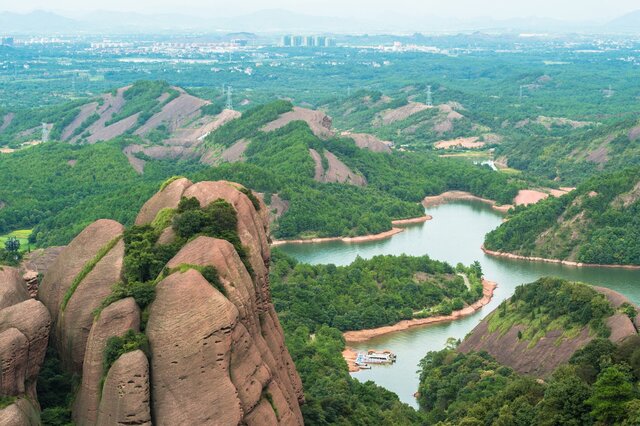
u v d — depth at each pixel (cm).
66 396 10900
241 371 10406
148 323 10294
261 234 12569
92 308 11212
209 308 10150
